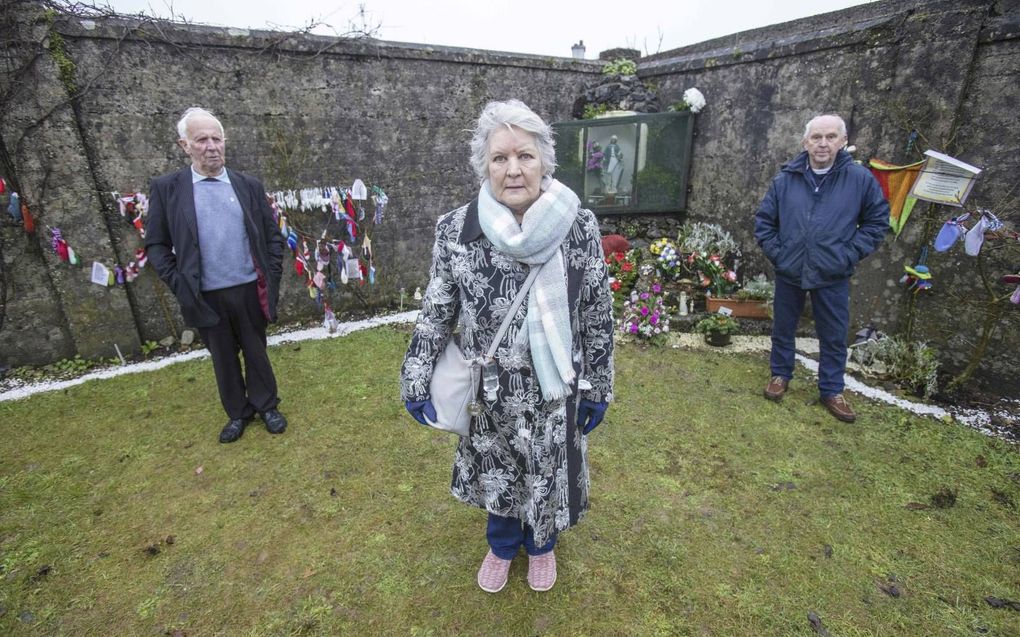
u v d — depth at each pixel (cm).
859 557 224
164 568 224
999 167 329
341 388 383
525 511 182
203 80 435
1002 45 321
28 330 416
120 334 440
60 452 309
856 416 334
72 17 381
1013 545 229
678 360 428
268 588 213
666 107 604
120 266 431
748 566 221
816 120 307
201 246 276
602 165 598
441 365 174
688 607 202
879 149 390
